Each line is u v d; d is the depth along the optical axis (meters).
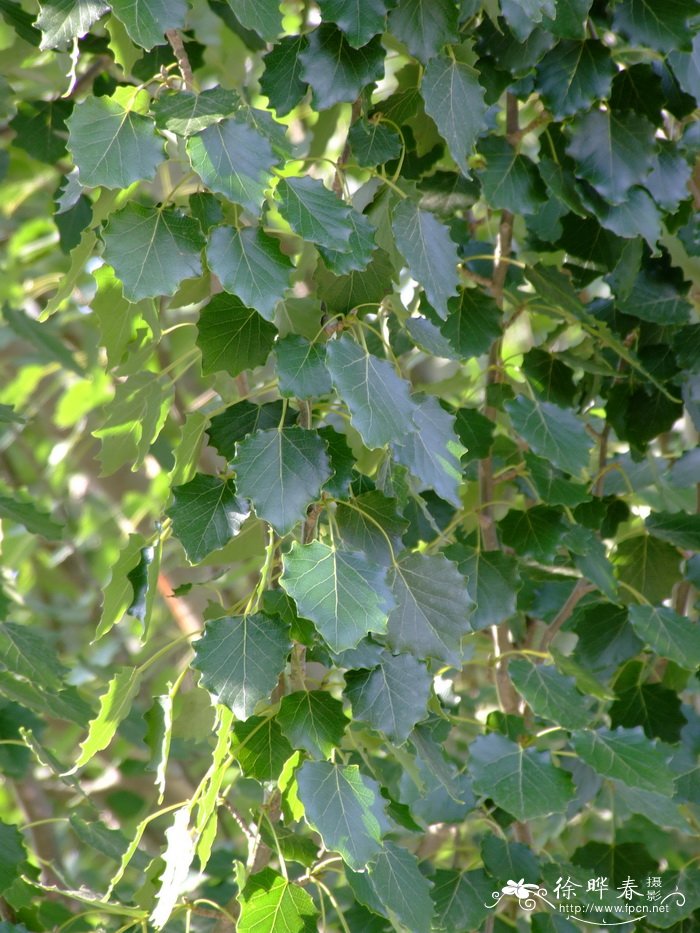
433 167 2.09
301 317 1.93
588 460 2.00
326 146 2.12
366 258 1.85
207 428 1.90
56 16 1.83
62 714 2.11
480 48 1.97
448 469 1.86
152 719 1.95
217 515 1.88
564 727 1.94
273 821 1.92
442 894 2.01
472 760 1.95
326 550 1.82
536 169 2.01
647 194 1.99
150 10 1.79
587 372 2.14
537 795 1.93
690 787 2.08
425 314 2.01
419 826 1.93
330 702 1.87
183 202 1.90
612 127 1.98
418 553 1.88
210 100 1.80
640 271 2.09
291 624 1.87
